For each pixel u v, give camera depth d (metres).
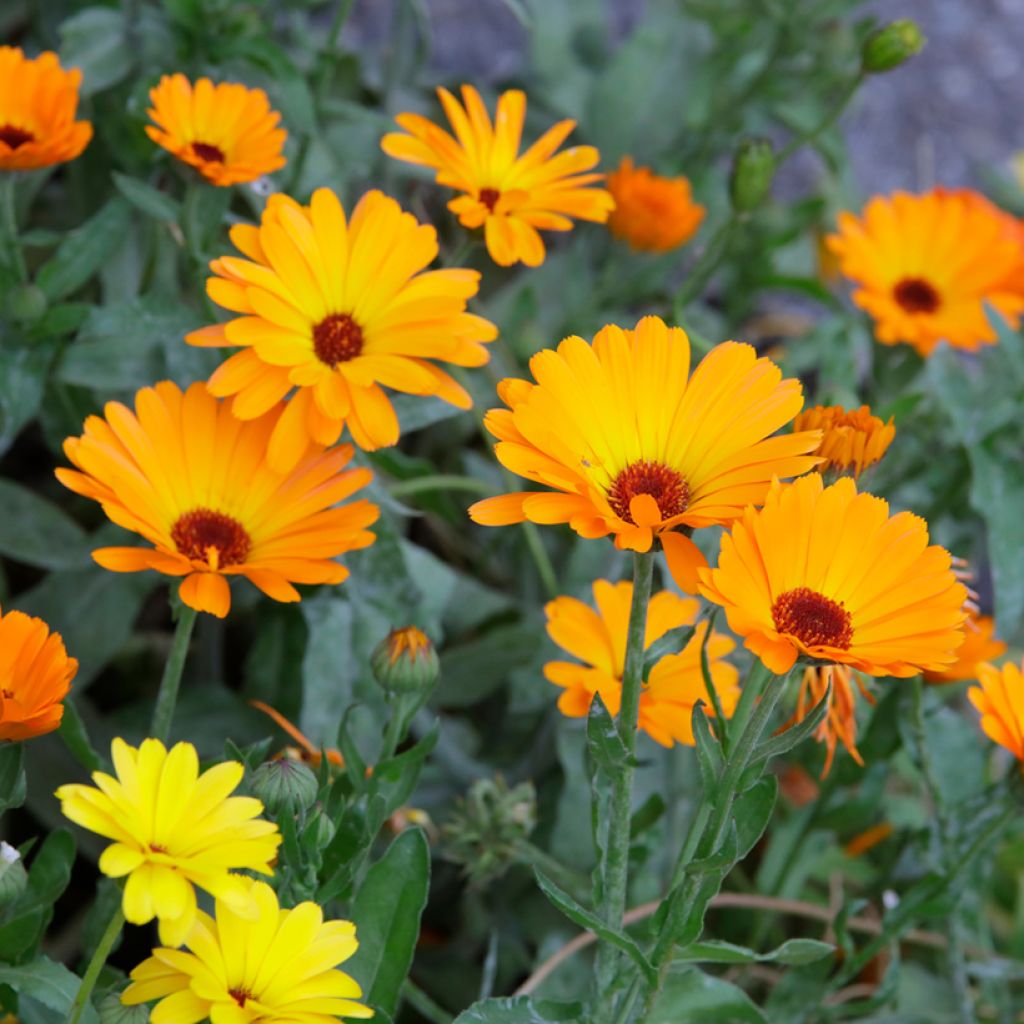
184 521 0.70
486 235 0.76
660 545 0.65
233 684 0.91
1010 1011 0.82
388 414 0.71
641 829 0.76
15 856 0.67
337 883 0.69
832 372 0.88
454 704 0.86
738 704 0.68
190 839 0.63
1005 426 0.87
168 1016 0.64
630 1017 0.71
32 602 0.83
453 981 0.83
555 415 0.66
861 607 0.65
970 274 0.91
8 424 0.80
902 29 0.87
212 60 0.86
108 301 0.87
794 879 0.83
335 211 0.71
